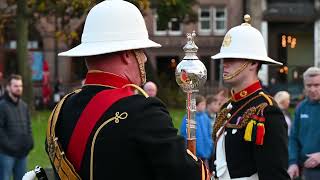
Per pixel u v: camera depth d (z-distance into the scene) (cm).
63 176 520
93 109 512
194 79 621
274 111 772
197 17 5881
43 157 2208
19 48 4769
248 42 815
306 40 7819
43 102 6091
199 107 1456
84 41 529
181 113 4503
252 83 814
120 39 520
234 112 809
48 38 6900
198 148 1427
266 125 765
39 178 552
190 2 5616
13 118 1593
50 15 4709
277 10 7638
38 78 6856
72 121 524
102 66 524
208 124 1446
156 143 485
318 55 7531
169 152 485
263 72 6906
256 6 7538
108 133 498
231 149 793
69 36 4481
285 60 7794
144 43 520
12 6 5038
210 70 7431
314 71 1263
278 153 752
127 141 492
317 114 1266
